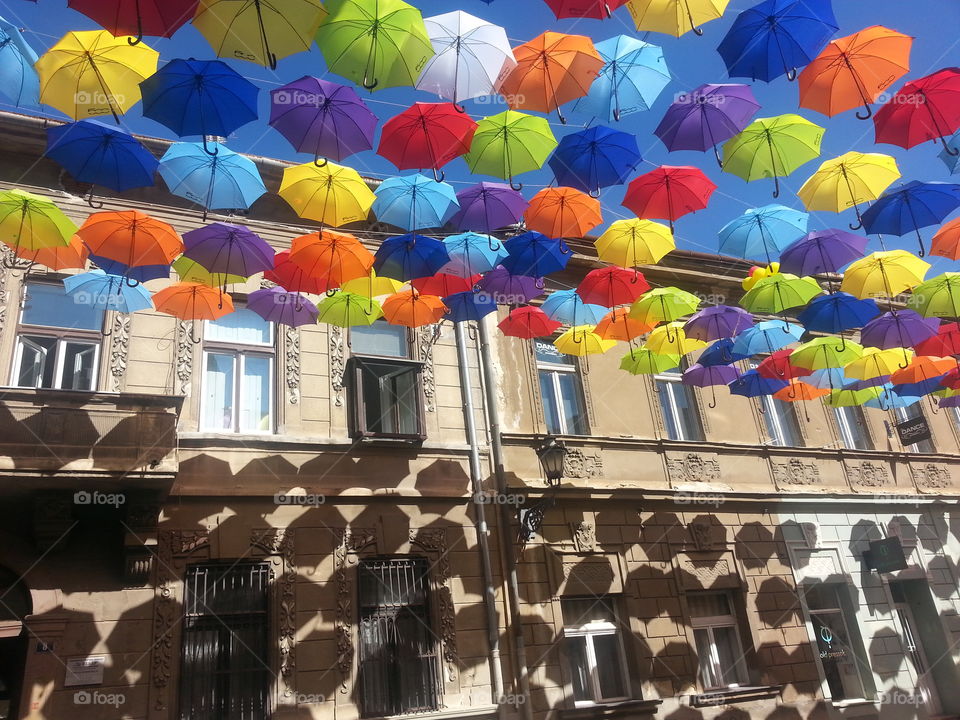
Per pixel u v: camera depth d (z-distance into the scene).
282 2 4.89
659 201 7.16
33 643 7.62
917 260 8.23
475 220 7.47
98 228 6.76
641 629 10.90
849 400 11.97
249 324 10.56
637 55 6.03
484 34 5.50
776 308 9.04
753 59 5.84
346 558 9.46
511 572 10.27
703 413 13.46
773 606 12.10
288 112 5.95
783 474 13.55
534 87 5.89
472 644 9.71
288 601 8.93
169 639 8.20
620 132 6.46
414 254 7.40
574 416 12.50
